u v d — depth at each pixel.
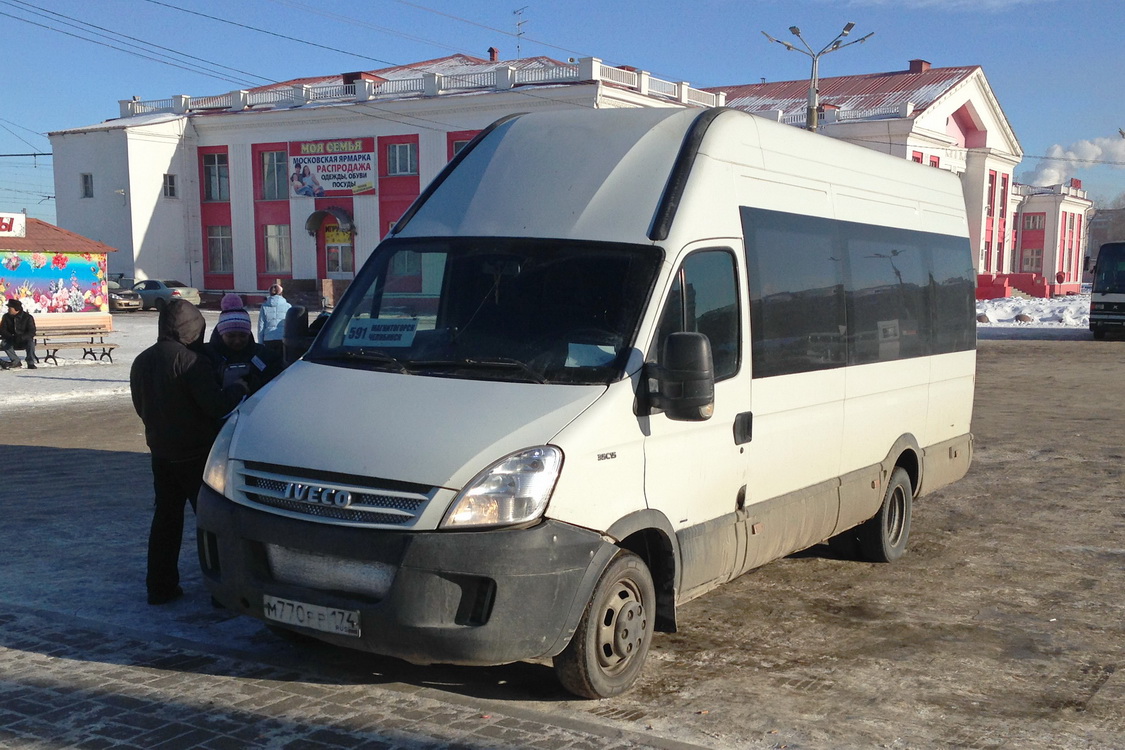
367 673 5.07
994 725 4.64
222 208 51.72
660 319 4.92
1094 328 31.89
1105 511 9.13
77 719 4.51
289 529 4.45
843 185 6.79
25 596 6.23
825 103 54.88
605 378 4.71
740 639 5.76
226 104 54.47
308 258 49.50
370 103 46.94
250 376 6.38
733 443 5.44
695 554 5.15
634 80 44.62
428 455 4.34
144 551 7.26
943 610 6.36
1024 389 18.69
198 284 52.34
